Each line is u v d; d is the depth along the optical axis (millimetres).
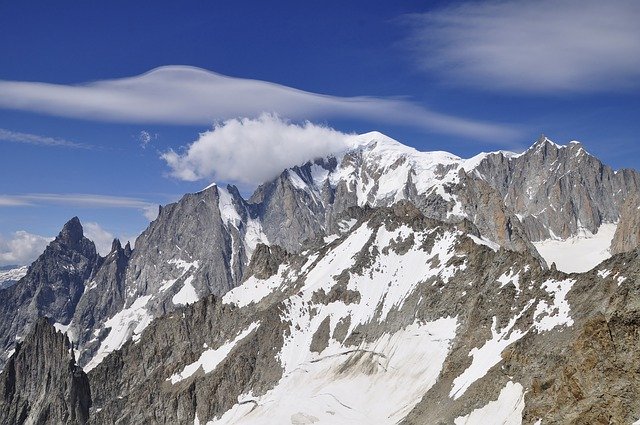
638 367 149750
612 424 148375
